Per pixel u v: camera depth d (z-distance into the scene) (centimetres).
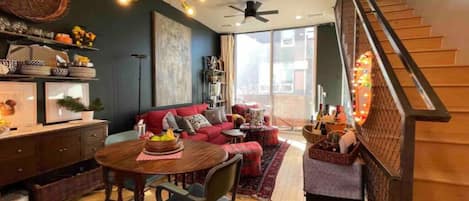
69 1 293
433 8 318
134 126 377
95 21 338
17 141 215
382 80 208
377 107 220
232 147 351
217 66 676
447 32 286
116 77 376
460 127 209
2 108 238
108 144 233
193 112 511
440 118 120
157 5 464
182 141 238
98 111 331
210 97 659
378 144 202
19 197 228
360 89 252
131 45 404
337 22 450
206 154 198
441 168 187
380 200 165
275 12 457
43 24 275
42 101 277
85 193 278
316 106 641
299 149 496
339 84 616
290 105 683
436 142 194
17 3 248
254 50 714
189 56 568
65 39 279
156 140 198
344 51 376
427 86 138
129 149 209
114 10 370
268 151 479
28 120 261
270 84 700
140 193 170
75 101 297
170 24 494
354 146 206
